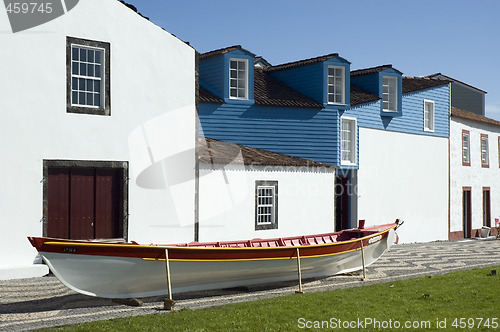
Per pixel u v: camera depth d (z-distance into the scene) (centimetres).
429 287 1192
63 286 1244
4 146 1361
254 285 1259
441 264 1697
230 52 2039
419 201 2598
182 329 830
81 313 970
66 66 1447
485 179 3080
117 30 1533
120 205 1541
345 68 2247
